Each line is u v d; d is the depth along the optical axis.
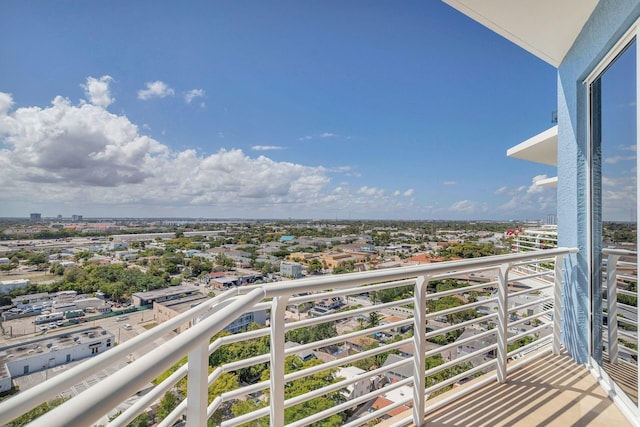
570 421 1.99
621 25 1.96
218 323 0.78
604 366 2.42
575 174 2.80
